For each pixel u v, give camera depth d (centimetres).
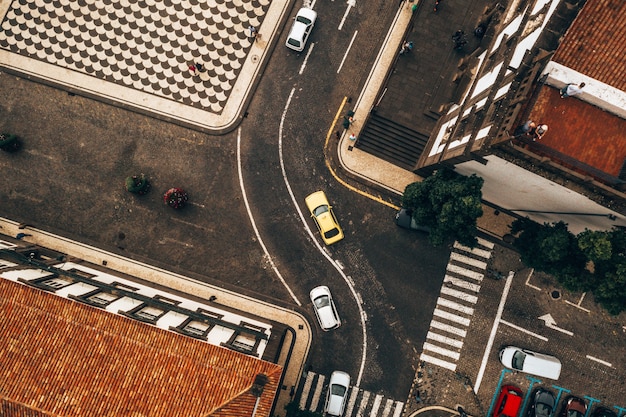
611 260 2683
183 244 3825
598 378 3744
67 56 3859
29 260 3303
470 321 3778
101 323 2688
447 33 3716
